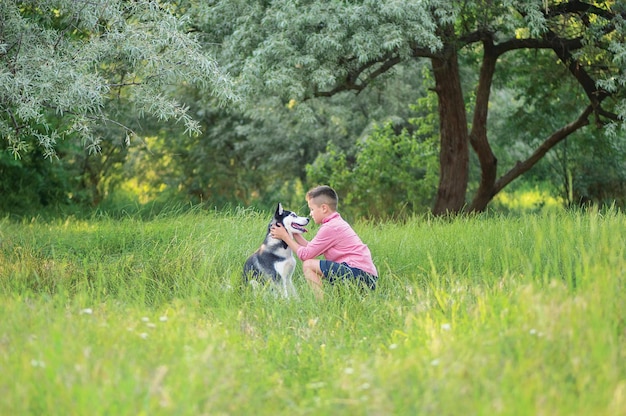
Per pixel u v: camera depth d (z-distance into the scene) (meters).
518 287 5.81
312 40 14.50
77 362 4.34
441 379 4.30
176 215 12.01
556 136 19.41
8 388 4.10
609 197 23.52
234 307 6.85
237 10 15.67
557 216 9.28
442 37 16.52
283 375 5.16
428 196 21.92
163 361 4.64
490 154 19.61
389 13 14.07
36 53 9.46
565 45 17.27
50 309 5.86
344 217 21.33
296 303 7.00
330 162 23.09
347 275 7.58
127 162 28.09
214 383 4.29
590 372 4.32
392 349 5.24
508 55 21.50
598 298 5.07
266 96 18.39
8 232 11.70
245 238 9.88
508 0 15.27
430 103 21.70
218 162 28.66
